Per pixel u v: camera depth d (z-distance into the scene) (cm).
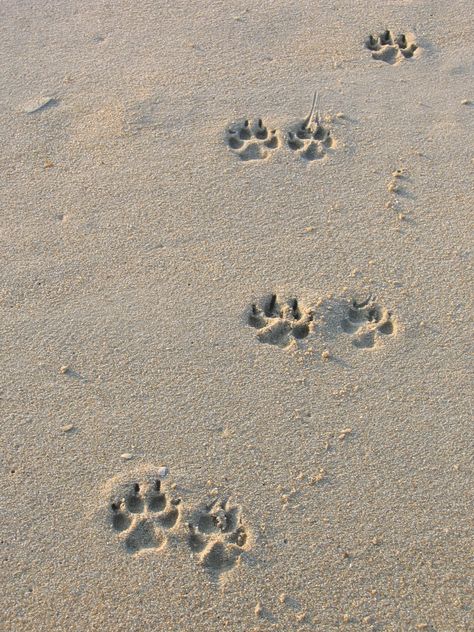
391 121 194
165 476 162
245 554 157
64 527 159
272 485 161
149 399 167
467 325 173
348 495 161
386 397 167
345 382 168
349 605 155
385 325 173
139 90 198
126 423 165
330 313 174
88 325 173
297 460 163
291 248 180
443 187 186
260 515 159
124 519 159
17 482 161
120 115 195
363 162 189
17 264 179
